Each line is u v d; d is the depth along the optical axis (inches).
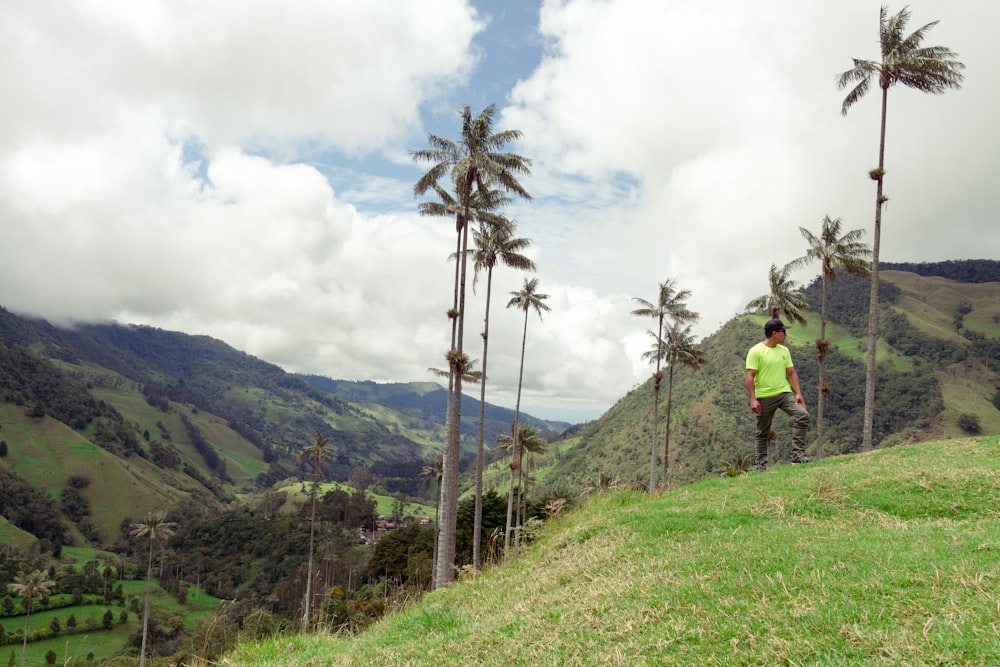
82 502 7268.7
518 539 490.9
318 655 263.7
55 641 3818.9
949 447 450.0
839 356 7819.9
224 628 350.6
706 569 231.1
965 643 131.8
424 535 3339.1
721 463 5113.2
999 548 206.7
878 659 132.9
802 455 484.7
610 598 223.1
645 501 459.5
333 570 4315.9
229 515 7116.1
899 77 1211.9
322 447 3105.3
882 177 1229.1
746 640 156.6
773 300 2145.7
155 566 5802.2
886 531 269.7
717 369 7623.0
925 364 7593.5
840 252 1851.6
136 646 3754.9
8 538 5964.6
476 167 1203.9
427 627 264.7
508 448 2568.9
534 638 200.7
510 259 1659.7
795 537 268.2
